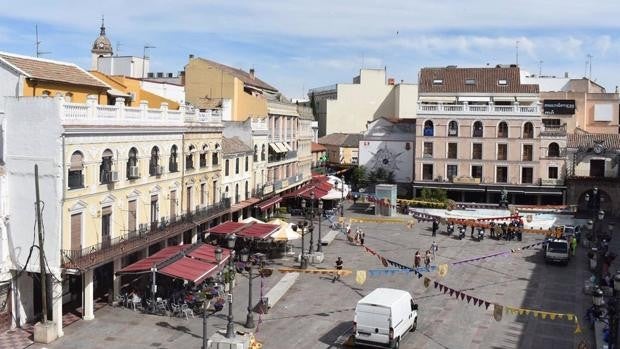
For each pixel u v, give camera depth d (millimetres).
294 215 77250
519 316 38750
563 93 92500
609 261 48344
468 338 34500
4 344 31641
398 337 31703
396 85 121312
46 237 33625
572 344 33812
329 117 125375
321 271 39188
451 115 83688
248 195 66562
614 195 79188
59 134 33156
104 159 37844
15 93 36844
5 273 33875
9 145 33844
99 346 31828
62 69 41094
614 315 30641
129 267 38156
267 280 45969
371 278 47594
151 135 43031
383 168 95000
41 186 33594
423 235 66312
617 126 91500
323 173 105938
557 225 67938
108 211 38406
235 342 30953
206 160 53469
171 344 32438
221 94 70750
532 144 81812
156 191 44281
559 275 49812
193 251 41281
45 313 32219
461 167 84125
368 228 70188
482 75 90500
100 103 43781
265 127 71812
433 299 42250
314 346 32750
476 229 69062
